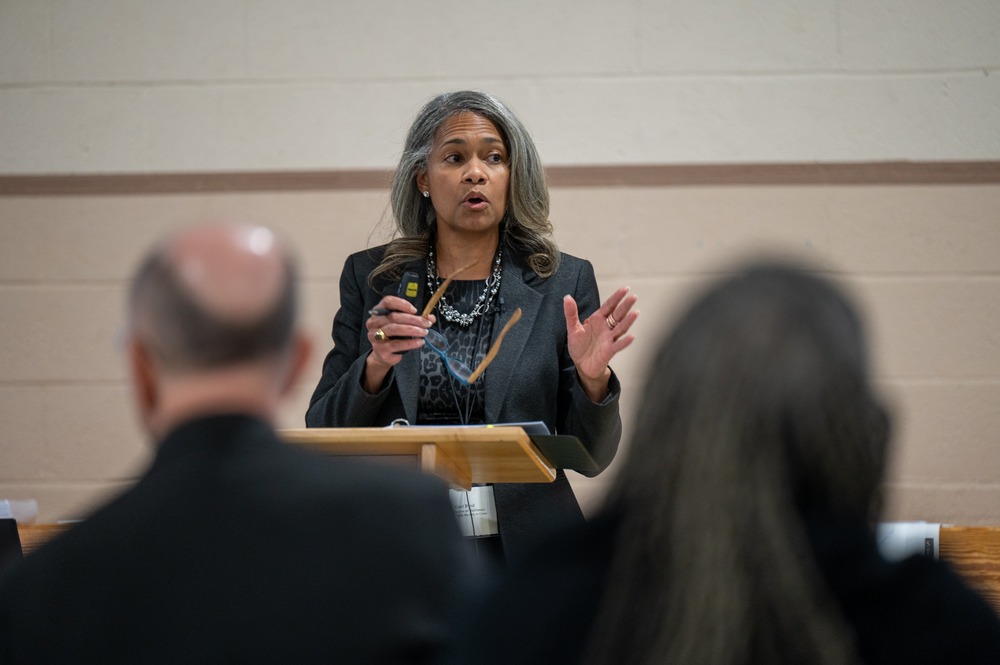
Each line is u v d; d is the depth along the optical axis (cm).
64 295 1228
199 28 1249
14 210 1238
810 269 301
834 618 267
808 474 277
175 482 323
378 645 314
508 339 773
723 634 264
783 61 1222
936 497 1167
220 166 1238
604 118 1228
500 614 300
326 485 330
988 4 1211
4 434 1216
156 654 305
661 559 275
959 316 1187
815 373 276
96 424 1216
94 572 313
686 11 1231
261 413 340
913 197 1202
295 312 348
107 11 1253
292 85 1244
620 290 665
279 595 313
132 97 1246
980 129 1202
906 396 1180
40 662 307
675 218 1216
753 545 268
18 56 1252
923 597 274
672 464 278
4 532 624
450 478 624
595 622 284
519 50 1238
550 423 766
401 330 654
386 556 322
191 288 330
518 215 817
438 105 833
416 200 847
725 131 1220
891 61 1215
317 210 1231
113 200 1238
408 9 1245
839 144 1211
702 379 281
